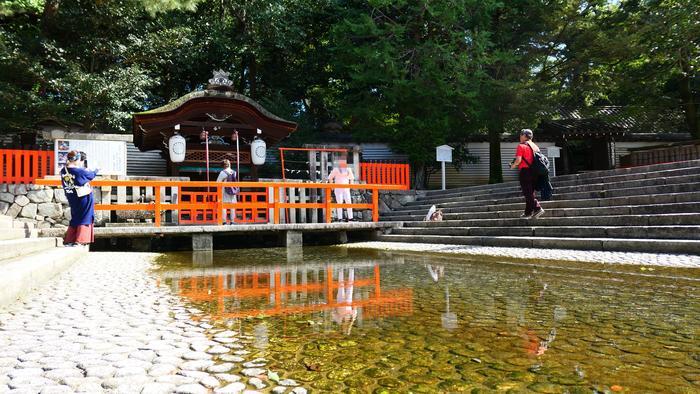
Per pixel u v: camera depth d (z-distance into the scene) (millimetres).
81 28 16656
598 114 23234
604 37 18047
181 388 1783
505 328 2668
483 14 17531
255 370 1991
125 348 2379
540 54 18875
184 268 6438
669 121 23266
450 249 8391
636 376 1816
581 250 6910
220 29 19453
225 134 13617
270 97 21297
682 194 7023
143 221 11359
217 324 2930
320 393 1702
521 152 8469
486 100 18156
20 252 5652
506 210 10211
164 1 13516
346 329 2723
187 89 22609
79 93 15078
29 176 10695
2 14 14195
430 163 21141
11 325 2936
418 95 17594
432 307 3361
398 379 1837
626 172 9344
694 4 17328
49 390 1782
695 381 1749
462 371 1920
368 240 12250
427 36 18719
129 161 17703
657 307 3191
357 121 20453
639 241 6270
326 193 11625
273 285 4699
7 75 14930
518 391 1675
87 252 8586
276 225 10586
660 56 20188
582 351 2178
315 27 22172
